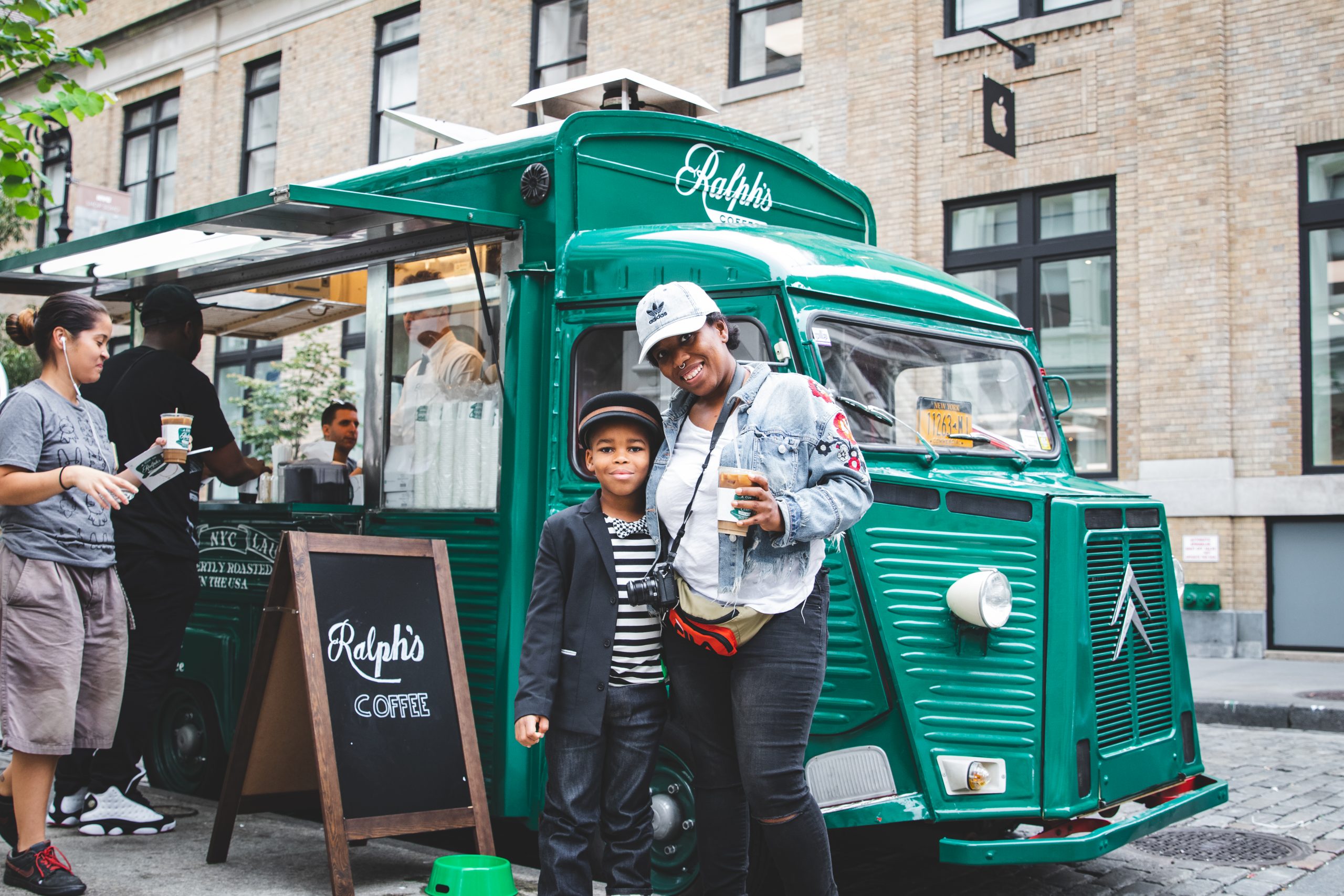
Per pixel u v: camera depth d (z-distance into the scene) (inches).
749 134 219.6
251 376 319.9
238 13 812.6
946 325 193.0
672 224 190.4
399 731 165.2
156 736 247.4
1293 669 434.3
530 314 188.2
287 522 222.5
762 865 165.0
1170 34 490.0
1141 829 164.2
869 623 159.5
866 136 560.7
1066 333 520.1
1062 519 165.6
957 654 160.2
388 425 214.2
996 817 156.8
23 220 566.6
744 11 608.1
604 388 181.9
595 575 137.5
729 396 132.3
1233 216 477.4
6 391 243.1
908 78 551.2
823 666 133.5
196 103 829.8
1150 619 180.4
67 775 202.5
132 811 198.1
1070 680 161.3
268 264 238.8
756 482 122.3
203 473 208.2
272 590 167.0
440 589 175.5
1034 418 202.4
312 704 157.0
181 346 212.7
